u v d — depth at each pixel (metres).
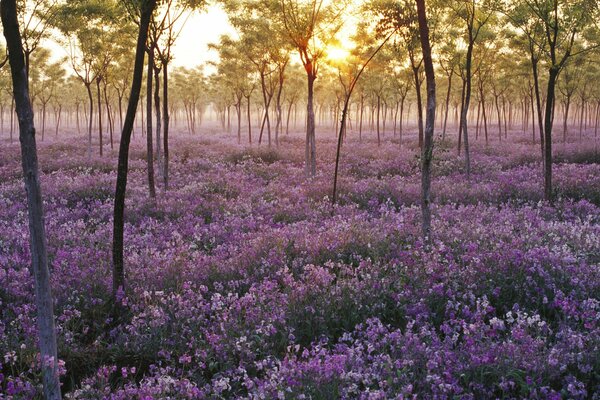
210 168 27.03
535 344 5.34
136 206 15.76
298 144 46.62
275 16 23.27
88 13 21.08
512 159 28.78
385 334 6.03
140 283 8.34
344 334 6.08
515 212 14.34
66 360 6.03
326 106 96.31
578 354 5.16
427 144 10.22
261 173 24.47
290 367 5.05
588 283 7.28
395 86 45.41
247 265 9.27
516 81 46.34
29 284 8.25
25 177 4.62
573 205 15.25
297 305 7.04
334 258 9.60
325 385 4.81
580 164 27.45
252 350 6.01
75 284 8.26
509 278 7.58
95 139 51.84
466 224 11.77
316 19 21.38
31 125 4.57
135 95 7.51
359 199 17.25
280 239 10.33
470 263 8.24
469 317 6.64
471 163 27.38
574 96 59.44
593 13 15.46
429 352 5.33
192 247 11.15
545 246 9.09
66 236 11.71
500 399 4.82
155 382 5.33
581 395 4.63
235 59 41.62
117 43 29.89
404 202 16.70
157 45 18.64
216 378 5.46
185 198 17.16
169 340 6.32
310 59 22.42
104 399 4.84
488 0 18.34
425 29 9.79
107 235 12.10
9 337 6.30
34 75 47.03
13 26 4.37
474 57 30.28
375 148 39.00
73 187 19.00
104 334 6.79
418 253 8.84
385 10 13.55
